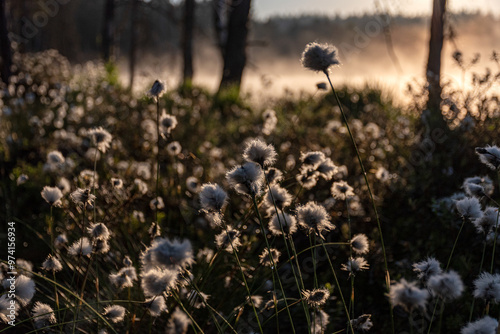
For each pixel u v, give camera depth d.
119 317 1.85
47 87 9.46
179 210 3.53
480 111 4.39
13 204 3.94
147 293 1.47
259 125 6.53
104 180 3.65
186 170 4.44
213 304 2.51
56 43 27.61
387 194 3.77
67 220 3.22
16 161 5.11
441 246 3.01
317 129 5.80
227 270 2.81
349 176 4.32
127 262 2.36
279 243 3.38
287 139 5.23
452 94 4.73
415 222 3.40
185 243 1.30
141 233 3.08
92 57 40.97
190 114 7.75
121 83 12.14
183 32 16.62
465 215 1.96
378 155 4.73
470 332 1.54
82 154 5.00
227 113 9.66
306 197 3.64
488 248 2.88
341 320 2.79
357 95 8.96
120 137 5.71
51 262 2.15
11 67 8.42
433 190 3.74
